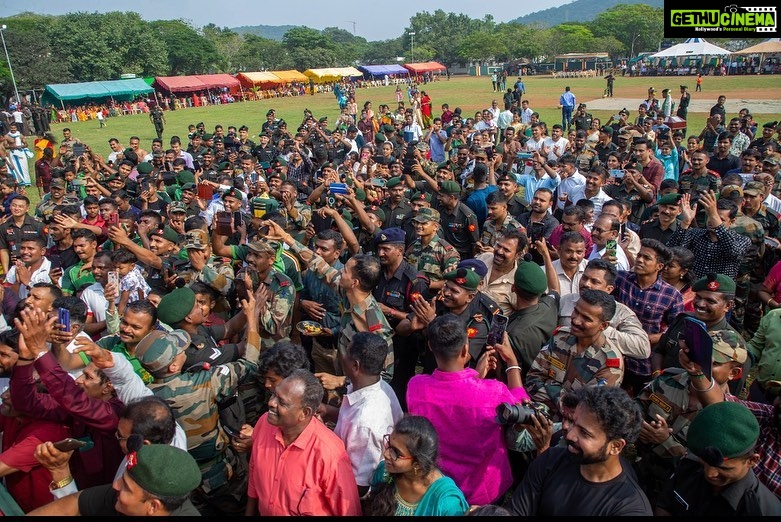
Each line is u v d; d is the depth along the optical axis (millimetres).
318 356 6297
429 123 34312
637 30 132750
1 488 3752
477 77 115875
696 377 3832
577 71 103375
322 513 3629
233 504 4777
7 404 4301
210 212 10461
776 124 15234
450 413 4023
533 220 8359
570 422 3635
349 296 5234
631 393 5625
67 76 73375
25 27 78750
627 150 14789
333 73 87125
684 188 9883
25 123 38500
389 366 5117
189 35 97750
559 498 3348
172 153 15570
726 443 3131
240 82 74438
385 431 4020
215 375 4512
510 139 15227
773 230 8406
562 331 4777
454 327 4047
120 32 84938
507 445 4070
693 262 7004
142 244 8414
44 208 11062
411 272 6285
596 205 9445
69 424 4242
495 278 6160
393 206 9766
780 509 3209
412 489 3395
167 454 3143
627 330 5184
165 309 4695
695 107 38781
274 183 11758
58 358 4605
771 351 5156
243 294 5934
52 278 7223
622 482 3309
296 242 6348
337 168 14070
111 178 12547
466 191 11000
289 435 3734
